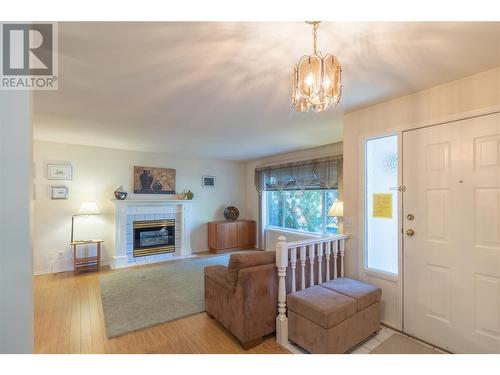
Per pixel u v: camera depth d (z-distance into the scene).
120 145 4.62
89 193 4.69
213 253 5.88
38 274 4.23
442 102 2.13
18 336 0.84
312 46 1.58
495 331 1.84
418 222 2.27
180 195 5.76
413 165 2.30
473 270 1.95
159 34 1.45
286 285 2.43
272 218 6.18
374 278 2.59
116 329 2.48
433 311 2.16
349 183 2.85
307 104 1.50
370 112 2.65
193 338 2.36
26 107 0.86
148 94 2.31
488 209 1.88
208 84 2.12
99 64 1.78
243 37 1.49
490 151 1.88
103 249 4.80
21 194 0.84
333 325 1.94
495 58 1.72
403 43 1.55
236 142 4.40
